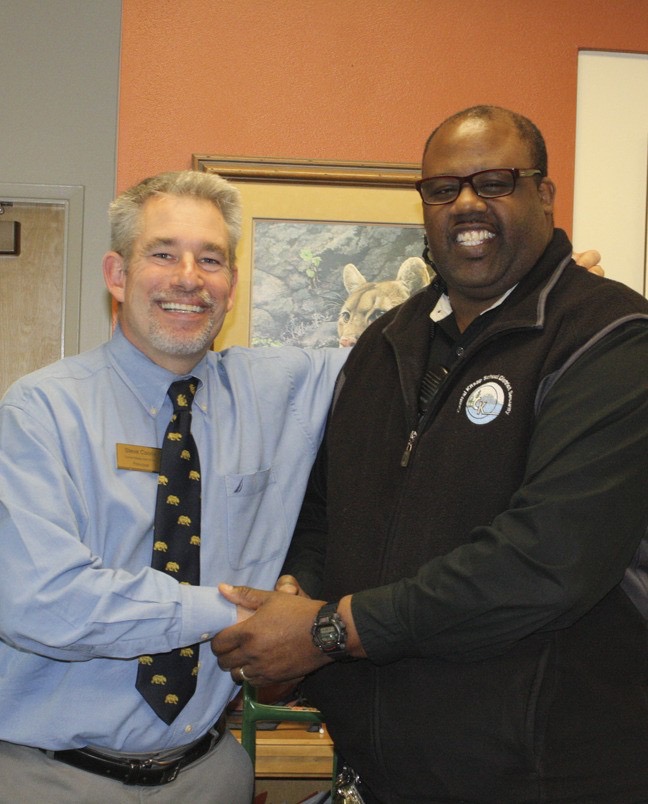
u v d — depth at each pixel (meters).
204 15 2.86
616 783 1.49
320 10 2.88
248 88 2.86
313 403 2.03
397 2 2.90
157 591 1.62
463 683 1.53
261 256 2.83
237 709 2.65
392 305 2.83
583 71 2.96
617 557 1.45
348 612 1.54
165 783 1.72
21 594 1.56
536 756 1.47
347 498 1.74
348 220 2.84
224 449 1.86
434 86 2.90
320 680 1.73
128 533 1.70
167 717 1.67
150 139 2.84
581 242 2.93
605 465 1.44
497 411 1.58
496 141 1.67
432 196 1.72
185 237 1.80
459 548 1.50
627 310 1.54
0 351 2.94
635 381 1.48
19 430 1.67
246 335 2.81
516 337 1.62
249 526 1.85
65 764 1.67
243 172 2.81
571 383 1.51
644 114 2.96
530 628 1.43
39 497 1.61
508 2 2.92
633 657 1.56
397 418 1.73
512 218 1.66
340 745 1.69
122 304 1.87
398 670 1.59
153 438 1.81
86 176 2.85
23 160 2.84
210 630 1.64
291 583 1.78
